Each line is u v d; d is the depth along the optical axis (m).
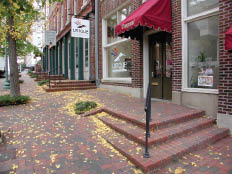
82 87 9.84
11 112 5.71
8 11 4.86
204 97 4.78
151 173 2.74
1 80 17.00
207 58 4.83
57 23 18.05
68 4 14.42
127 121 4.35
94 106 5.86
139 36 6.77
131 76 7.77
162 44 6.44
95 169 2.81
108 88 9.46
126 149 3.25
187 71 5.27
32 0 5.88
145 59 6.90
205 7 4.84
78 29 8.95
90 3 10.20
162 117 4.18
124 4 7.83
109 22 9.55
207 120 4.35
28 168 2.79
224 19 4.11
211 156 3.19
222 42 4.15
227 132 4.04
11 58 6.89
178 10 5.32
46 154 3.22
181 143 3.43
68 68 15.29
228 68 4.03
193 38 5.15
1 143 3.62
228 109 4.05
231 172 2.72
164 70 6.41
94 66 10.63
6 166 2.83
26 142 3.67
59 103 6.82
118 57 8.81
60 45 17.25
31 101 7.18
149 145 3.23
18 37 6.94
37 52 17.06
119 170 2.79
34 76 18.58
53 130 4.30
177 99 5.47
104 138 3.83
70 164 2.93
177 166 2.91
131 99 6.74
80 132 4.18
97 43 10.12
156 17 5.12
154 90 6.85
